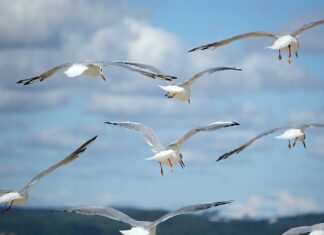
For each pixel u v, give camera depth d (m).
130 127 26.77
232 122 25.16
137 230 21.16
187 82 28.41
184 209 21.34
